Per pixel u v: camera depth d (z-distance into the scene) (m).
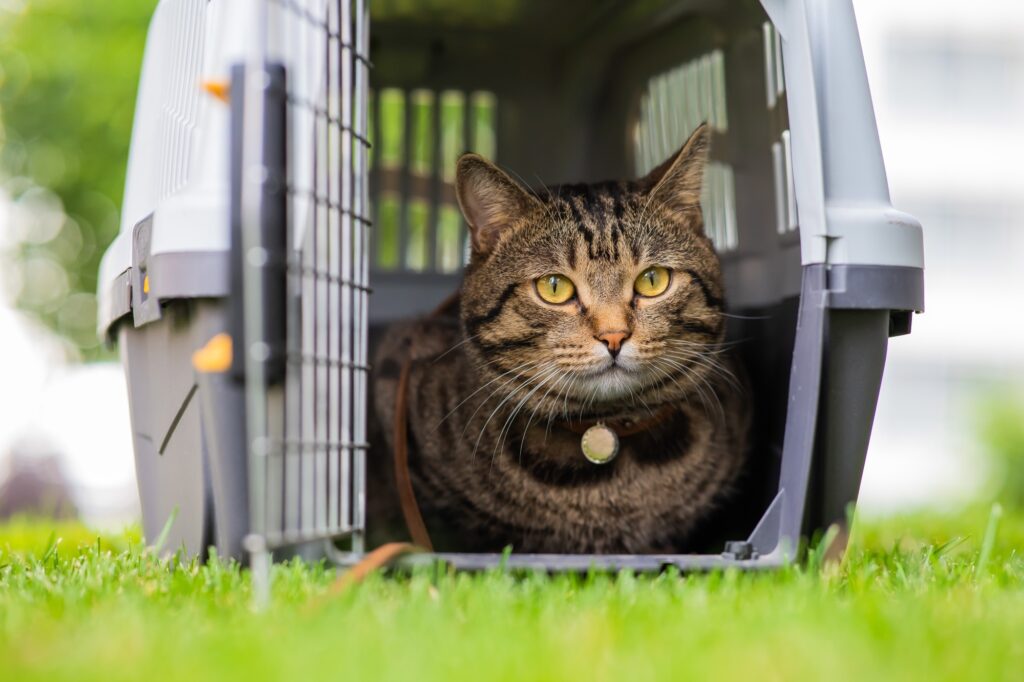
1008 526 3.72
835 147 2.38
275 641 1.50
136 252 2.46
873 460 9.84
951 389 9.88
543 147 4.25
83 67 7.59
